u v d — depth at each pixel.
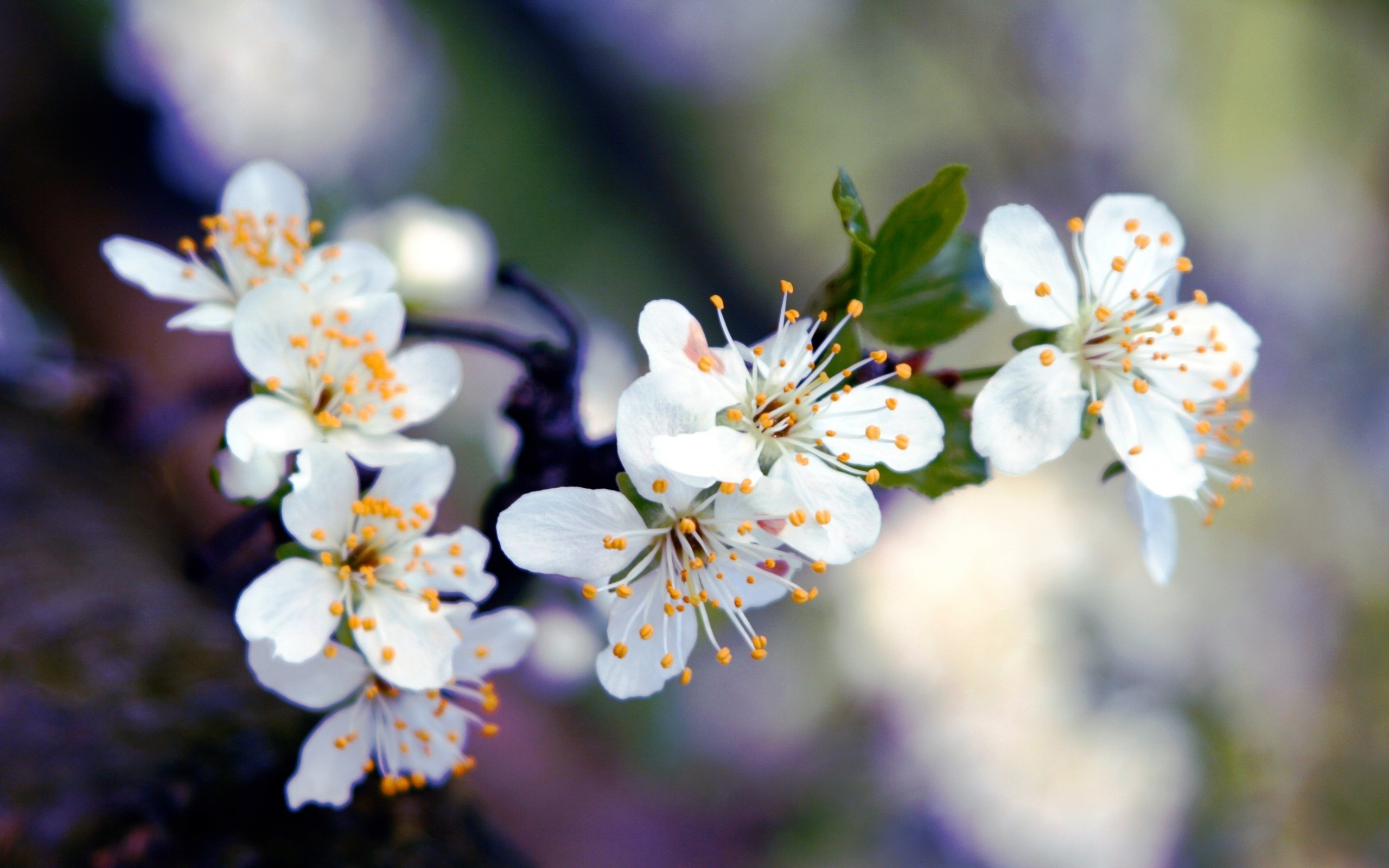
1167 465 0.24
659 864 0.53
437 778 0.24
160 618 0.29
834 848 0.53
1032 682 0.54
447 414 0.46
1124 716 0.53
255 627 0.23
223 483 0.24
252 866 0.25
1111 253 0.25
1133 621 0.56
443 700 0.24
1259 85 0.83
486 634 0.24
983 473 0.24
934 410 0.24
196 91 0.52
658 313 0.23
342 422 0.24
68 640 0.28
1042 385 0.24
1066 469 0.59
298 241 0.26
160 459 0.38
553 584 0.29
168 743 0.26
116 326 0.52
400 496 0.24
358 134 0.56
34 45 0.53
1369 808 0.60
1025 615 0.54
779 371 0.24
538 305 0.26
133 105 0.54
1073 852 0.51
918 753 0.54
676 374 0.23
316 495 0.24
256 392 0.24
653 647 0.23
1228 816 0.54
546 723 0.54
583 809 0.53
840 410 0.24
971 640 0.54
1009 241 0.24
